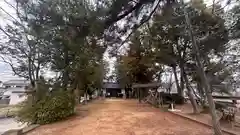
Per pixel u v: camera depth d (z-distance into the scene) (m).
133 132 5.79
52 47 3.38
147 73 23.19
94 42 3.23
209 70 8.40
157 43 10.19
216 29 6.80
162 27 8.48
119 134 5.56
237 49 8.25
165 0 3.82
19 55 9.91
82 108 14.33
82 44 3.15
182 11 5.59
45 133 6.03
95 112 11.80
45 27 2.92
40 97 8.89
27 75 10.66
